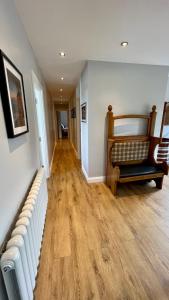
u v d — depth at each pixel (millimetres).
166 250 1540
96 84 2625
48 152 3506
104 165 3051
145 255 1480
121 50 2146
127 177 2477
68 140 8906
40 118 3008
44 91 3445
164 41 1897
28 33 1675
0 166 845
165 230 1809
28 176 1509
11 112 990
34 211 1194
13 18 1211
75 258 1451
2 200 859
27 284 913
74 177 3379
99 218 2020
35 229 1198
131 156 2957
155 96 2924
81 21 1494
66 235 1734
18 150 1189
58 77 3520
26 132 1412
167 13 1393
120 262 1409
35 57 2293
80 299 1131
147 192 2676
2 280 800
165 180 3139
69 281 1252
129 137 2875
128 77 2721
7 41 1062
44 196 1855
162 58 2449
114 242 1634
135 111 2908
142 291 1178
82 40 1861
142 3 1271
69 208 2242
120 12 1371
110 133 2795
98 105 2727
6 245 825
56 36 1748
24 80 1551
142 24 1551
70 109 7078
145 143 2965
